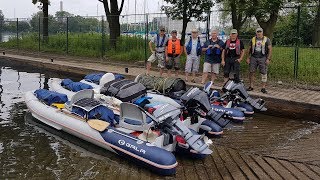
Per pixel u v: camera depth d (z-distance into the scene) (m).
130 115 7.04
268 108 9.85
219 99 9.35
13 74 17.17
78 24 25.16
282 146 7.21
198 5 17.69
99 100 8.45
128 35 20.62
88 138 7.33
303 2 13.43
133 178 5.94
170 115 6.69
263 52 10.30
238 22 14.97
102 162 6.62
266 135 7.95
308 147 7.12
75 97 8.20
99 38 22.31
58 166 6.45
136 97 8.36
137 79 9.72
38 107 8.92
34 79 15.80
